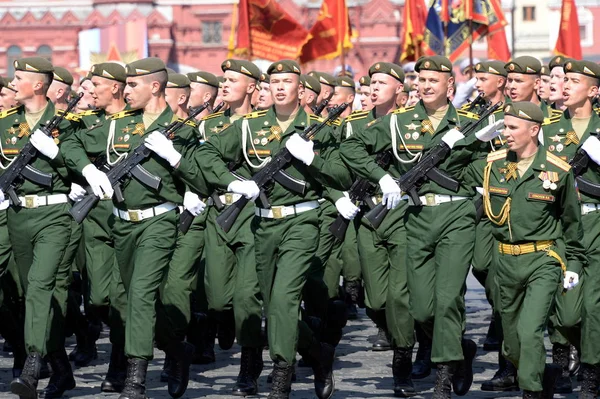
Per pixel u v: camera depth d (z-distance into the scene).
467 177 17.31
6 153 18.12
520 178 16.30
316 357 17.53
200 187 17.34
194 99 24.34
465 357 17.59
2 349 23.05
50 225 17.78
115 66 19.12
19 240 17.92
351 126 21.12
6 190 17.75
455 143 17.11
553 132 18.80
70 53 139.38
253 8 36.50
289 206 17.19
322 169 17.16
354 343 23.67
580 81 18.53
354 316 27.23
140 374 16.66
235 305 18.16
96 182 17.00
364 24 137.38
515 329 16.72
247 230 18.97
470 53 38.34
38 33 139.50
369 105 25.88
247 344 18.06
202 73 24.42
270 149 17.56
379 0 136.75
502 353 17.58
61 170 17.75
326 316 19.75
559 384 18.61
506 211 16.34
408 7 40.72
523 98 21.05
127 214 17.22
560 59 20.28
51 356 17.92
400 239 19.34
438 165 17.23
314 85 24.41
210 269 19.88
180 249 20.14
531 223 16.23
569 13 36.94
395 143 17.69
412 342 18.23
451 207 17.19
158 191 17.14
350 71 37.47
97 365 21.02
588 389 17.41
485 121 19.91
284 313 16.73
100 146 17.64
